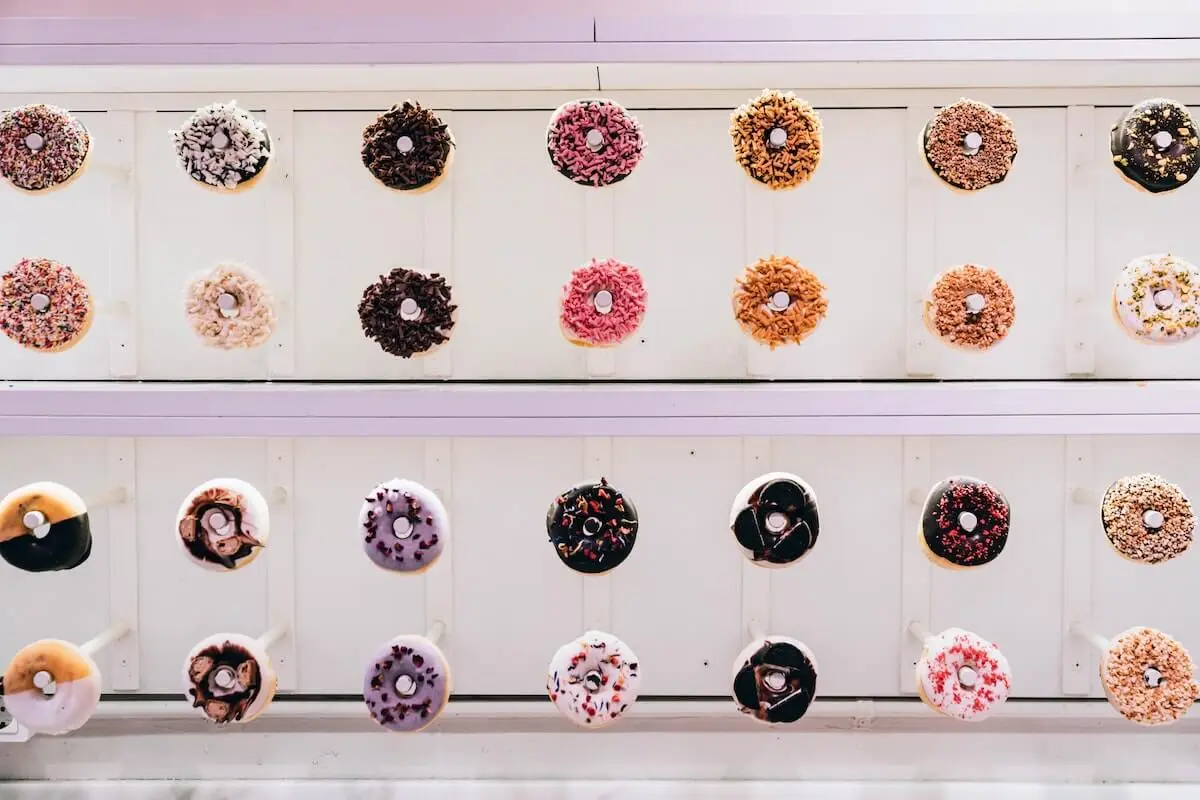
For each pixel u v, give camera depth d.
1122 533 0.95
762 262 0.94
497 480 1.07
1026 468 1.07
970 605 1.07
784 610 1.08
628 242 1.07
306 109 1.05
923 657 0.97
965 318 0.95
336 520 1.07
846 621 1.08
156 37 0.89
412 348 0.94
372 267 1.07
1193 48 0.89
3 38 0.89
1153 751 1.08
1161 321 0.93
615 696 0.94
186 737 1.09
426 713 0.93
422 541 0.93
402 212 1.07
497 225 1.07
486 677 1.08
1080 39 0.89
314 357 1.07
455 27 0.90
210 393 0.90
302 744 1.09
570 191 1.07
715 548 1.07
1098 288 1.07
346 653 1.08
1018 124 1.05
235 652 0.94
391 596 1.08
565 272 1.07
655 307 1.07
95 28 0.89
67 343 0.95
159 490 1.07
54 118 0.94
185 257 1.07
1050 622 1.07
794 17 0.90
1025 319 1.06
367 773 1.09
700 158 1.06
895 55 0.90
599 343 0.94
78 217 1.07
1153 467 1.06
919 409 0.90
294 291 1.06
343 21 0.90
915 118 1.05
